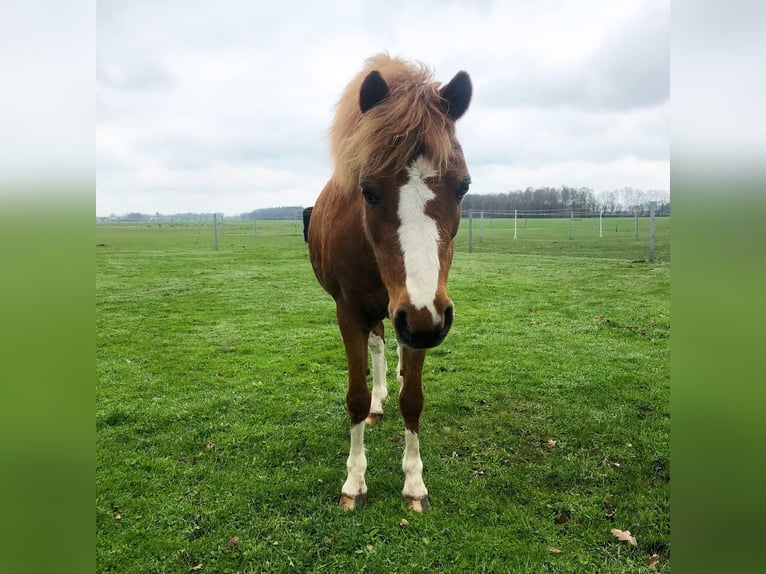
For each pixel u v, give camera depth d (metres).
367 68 2.45
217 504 2.59
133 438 3.36
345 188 2.33
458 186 2.10
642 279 9.45
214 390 4.24
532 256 13.91
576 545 2.24
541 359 4.88
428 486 2.70
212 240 22.95
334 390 4.22
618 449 3.07
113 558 2.21
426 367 4.68
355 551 2.23
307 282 10.20
